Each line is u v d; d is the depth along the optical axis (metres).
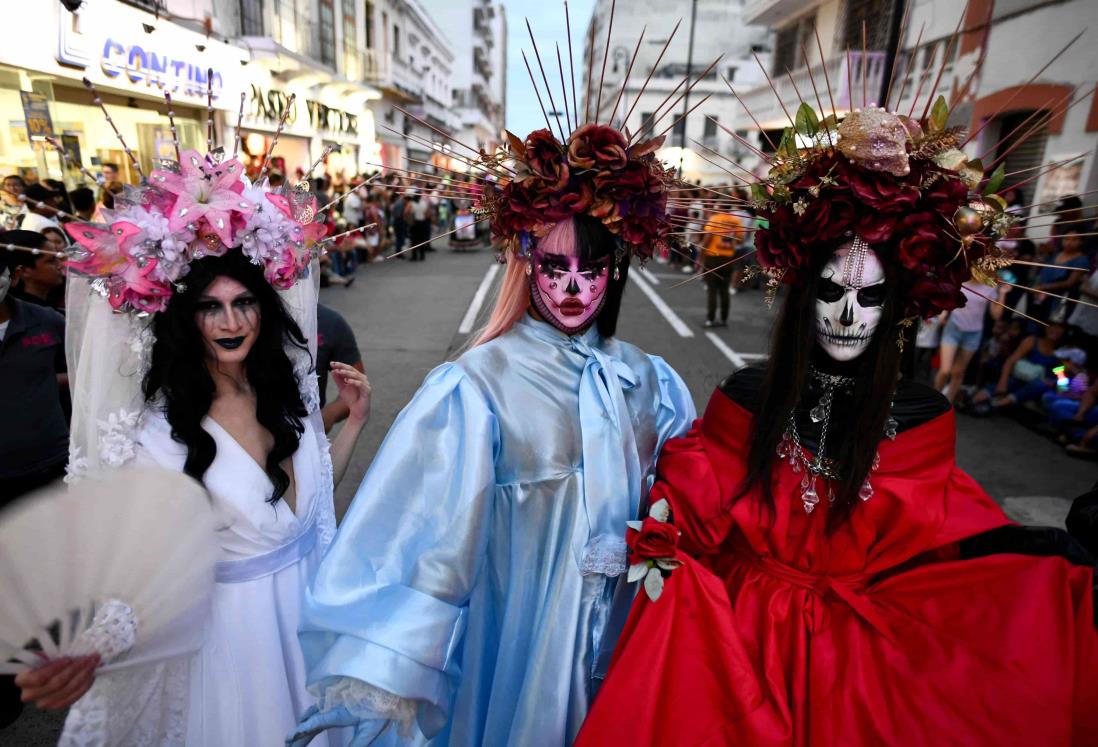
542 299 1.65
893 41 6.52
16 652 1.20
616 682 1.39
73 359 1.51
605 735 1.36
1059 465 4.51
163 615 1.34
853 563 1.46
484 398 1.58
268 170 1.65
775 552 1.50
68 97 7.27
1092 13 6.39
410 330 7.91
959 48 7.94
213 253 1.44
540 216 1.53
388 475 1.52
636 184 1.52
